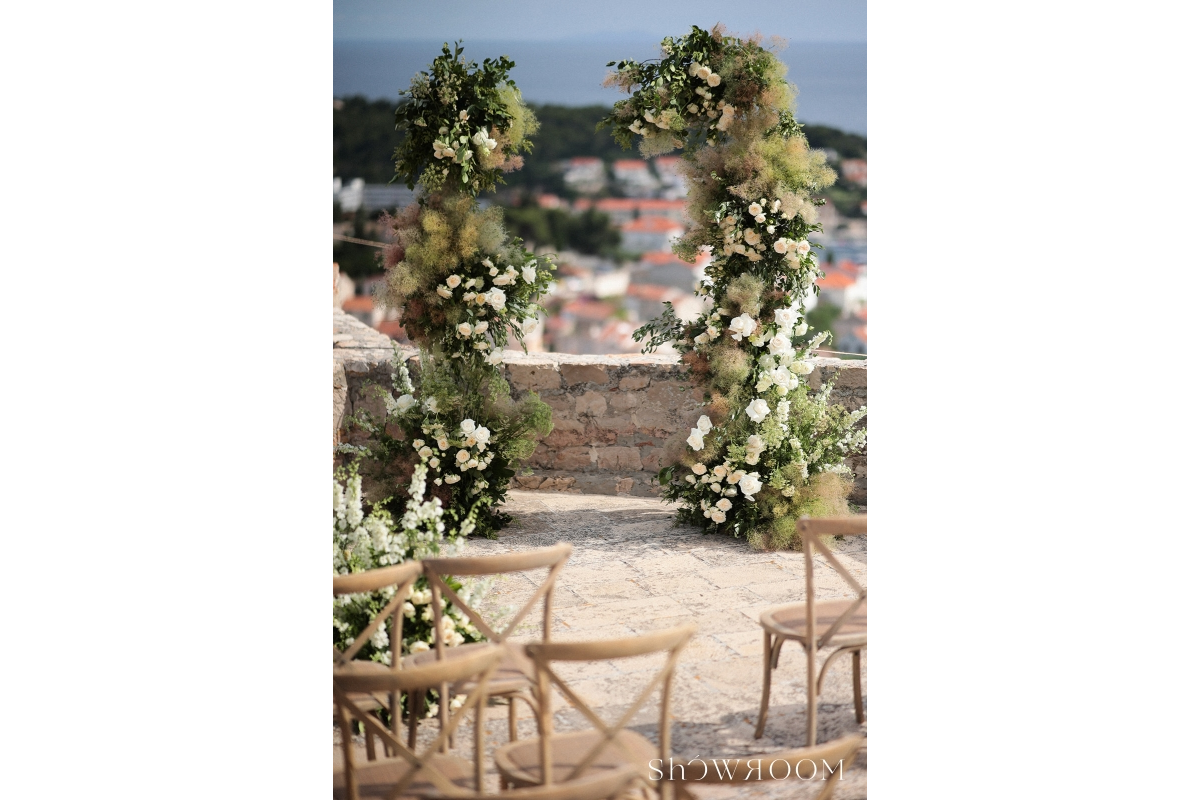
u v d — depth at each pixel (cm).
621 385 602
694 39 512
